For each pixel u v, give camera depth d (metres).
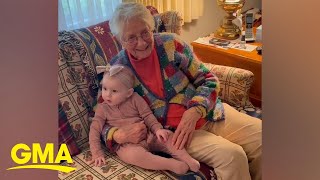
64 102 1.38
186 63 1.44
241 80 1.68
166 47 1.42
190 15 2.30
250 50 1.95
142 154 1.28
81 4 1.81
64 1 1.73
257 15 2.25
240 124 1.45
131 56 1.39
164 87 1.41
